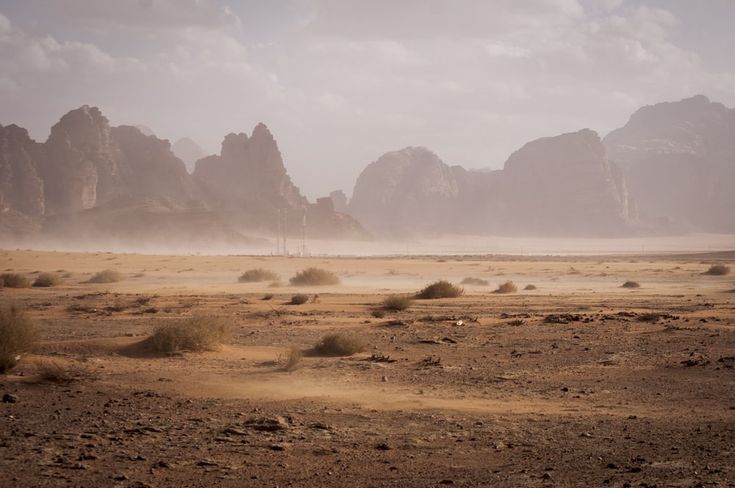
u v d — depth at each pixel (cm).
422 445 1161
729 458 1062
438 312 3488
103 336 2506
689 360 1970
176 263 9925
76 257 11056
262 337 2531
